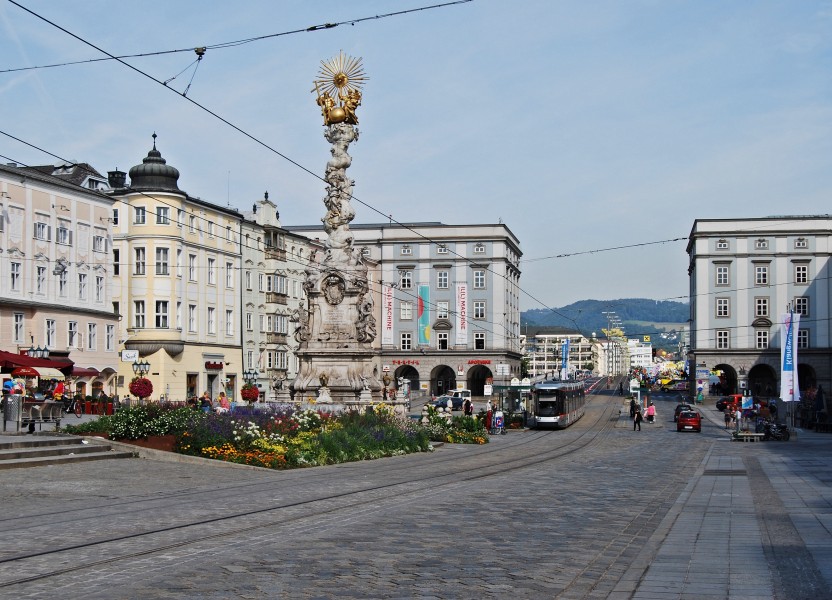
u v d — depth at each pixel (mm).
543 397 71000
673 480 27781
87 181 71438
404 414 49750
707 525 17375
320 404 44562
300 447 32250
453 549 14461
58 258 62656
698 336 108062
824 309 105688
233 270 85250
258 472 28438
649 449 45906
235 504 20016
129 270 75062
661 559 13641
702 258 108375
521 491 23797
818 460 37000
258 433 32000
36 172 63750
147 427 31797
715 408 99375
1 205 57156
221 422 32250
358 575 12367
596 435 61969
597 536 15984
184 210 76875
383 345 116500
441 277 116750
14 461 26328
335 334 48938
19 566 12781
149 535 15516
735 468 32844
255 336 89250
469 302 116250
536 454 40938
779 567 12812
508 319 118688
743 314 107250
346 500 21203
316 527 16781
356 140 50719
